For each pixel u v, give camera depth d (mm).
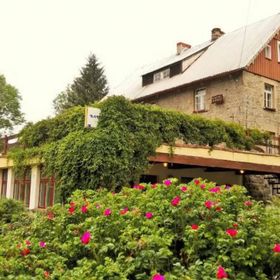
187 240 3588
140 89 25125
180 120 11867
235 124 13727
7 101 36938
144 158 10586
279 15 20969
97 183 9688
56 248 3869
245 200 4273
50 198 11648
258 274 3441
